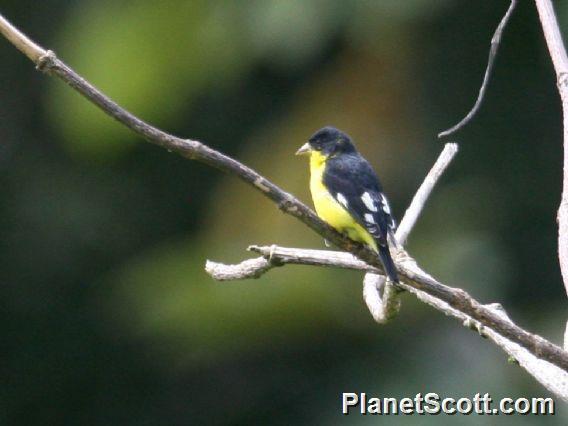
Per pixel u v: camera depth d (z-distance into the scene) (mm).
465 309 5730
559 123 16125
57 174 17094
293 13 14164
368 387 14633
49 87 16484
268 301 14539
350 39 14508
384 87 14633
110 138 15430
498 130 16047
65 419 17625
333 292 14539
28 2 16969
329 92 14672
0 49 17188
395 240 7355
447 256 14781
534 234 16016
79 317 17094
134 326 16453
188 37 14797
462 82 15680
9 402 17562
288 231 14102
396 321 14672
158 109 15164
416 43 15008
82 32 15320
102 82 14961
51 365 17484
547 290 15883
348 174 7828
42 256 17016
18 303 17172
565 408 12789
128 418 17469
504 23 6789
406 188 14875
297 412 16188
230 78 14891
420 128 15172
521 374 13641
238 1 14617
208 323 14891
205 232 15258
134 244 17000
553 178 16094
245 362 16531
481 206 15648
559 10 13484
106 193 17031
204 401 17062
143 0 15102
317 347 15312
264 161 14711
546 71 16031
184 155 5500
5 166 17047
